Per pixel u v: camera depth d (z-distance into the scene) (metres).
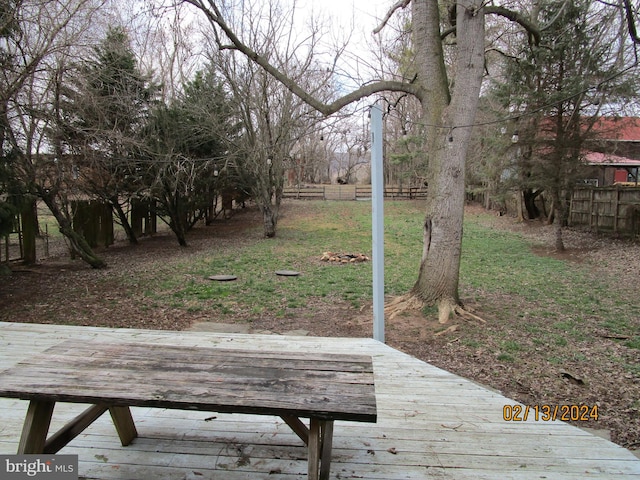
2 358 3.56
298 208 22.36
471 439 2.43
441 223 5.57
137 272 8.83
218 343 4.04
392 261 10.01
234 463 2.14
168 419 2.57
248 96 12.06
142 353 2.20
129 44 9.34
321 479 1.89
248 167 13.04
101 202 12.00
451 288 5.63
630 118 10.25
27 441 1.81
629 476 2.09
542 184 10.70
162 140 10.84
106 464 2.11
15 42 6.65
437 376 3.36
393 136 24.28
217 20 5.31
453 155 5.43
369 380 1.90
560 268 9.08
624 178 23.58
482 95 14.86
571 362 4.12
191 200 12.98
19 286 7.48
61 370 1.95
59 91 7.13
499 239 13.36
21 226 9.34
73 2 7.16
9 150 6.87
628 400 3.36
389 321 5.38
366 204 23.88
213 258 10.51
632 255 9.76
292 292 7.11
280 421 2.56
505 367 4.00
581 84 8.98
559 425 2.61
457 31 5.36
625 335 4.92
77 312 5.93
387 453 2.27
